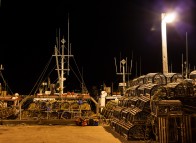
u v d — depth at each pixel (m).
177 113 11.32
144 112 12.50
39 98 19.89
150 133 12.52
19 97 21.06
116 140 12.74
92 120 17.98
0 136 13.89
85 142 12.30
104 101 22.83
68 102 19.45
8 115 19.55
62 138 13.30
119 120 14.86
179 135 11.84
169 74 14.19
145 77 15.28
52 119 18.45
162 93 11.95
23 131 15.54
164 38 15.73
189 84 12.02
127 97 15.80
